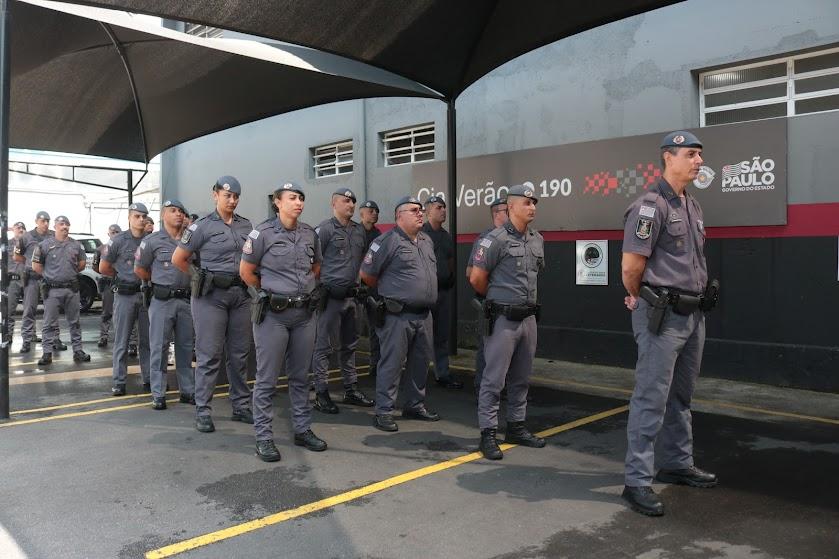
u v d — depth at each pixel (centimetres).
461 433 485
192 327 583
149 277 579
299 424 449
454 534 308
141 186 1598
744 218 635
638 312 347
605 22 602
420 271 496
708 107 680
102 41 731
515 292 426
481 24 655
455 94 791
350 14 583
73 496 357
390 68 700
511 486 372
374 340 709
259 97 836
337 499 352
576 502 347
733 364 650
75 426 505
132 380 706
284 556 286
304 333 442
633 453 342
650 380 338
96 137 1000
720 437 464
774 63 636
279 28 589
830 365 593
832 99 608
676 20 679
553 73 780
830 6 581
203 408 493
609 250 736
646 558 282
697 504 343
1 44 511
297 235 443
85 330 1154
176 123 929
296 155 1143
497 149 841
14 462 415
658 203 338
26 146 1003
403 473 395
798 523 318
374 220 680
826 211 593
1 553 289
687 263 338
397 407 570
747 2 630
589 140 748
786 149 609
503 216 575
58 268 804
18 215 1780
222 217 505
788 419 512
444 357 654
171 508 340
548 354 793
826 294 597
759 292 635
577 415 536
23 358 851
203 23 557
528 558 283
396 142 996
